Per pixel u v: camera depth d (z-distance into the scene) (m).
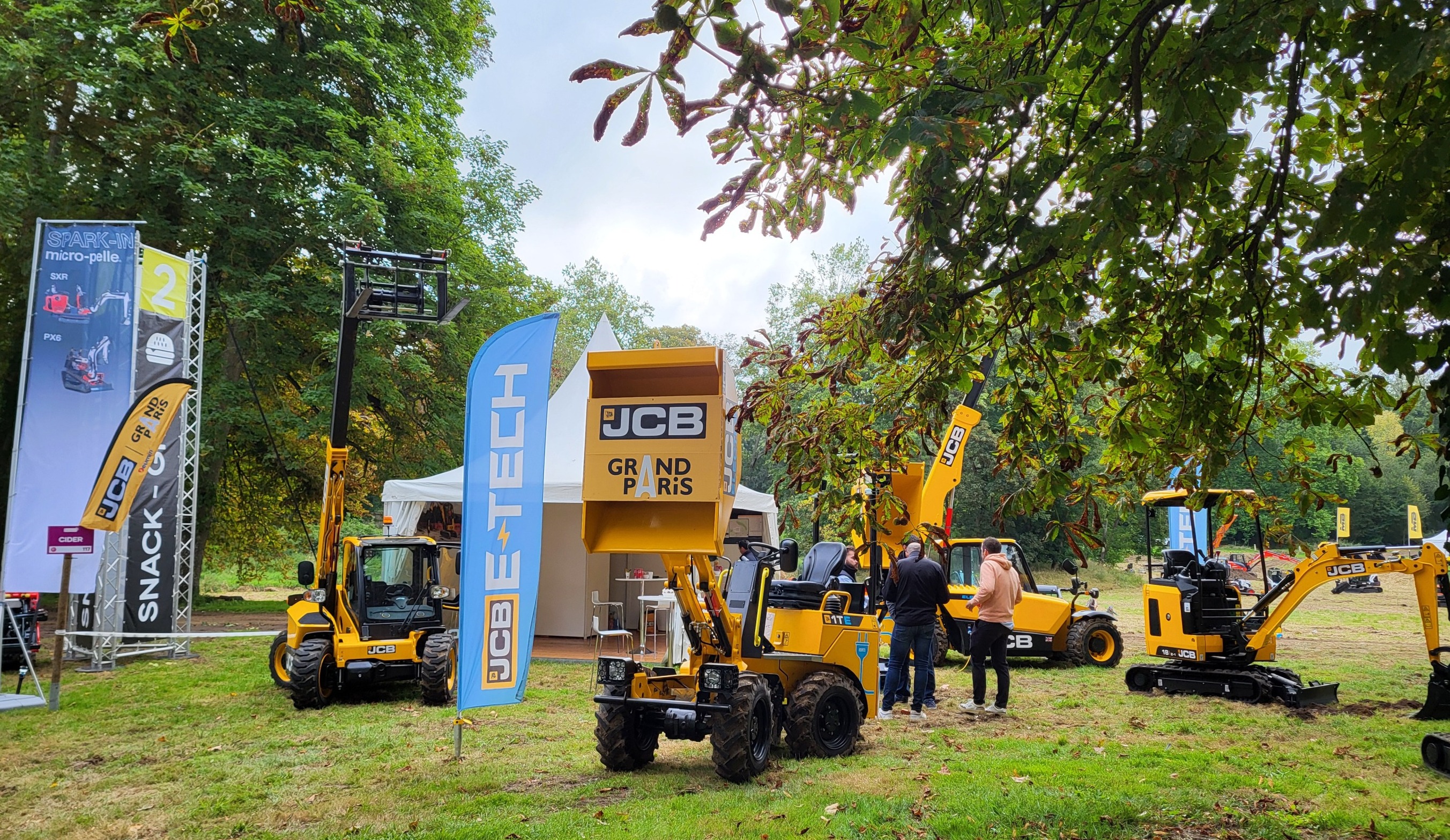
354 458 21.58
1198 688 10.08
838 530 4.68
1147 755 6.89
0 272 16.73
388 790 6.04
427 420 20.30
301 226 17.91
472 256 20.50
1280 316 4.01
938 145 2.83
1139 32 3.16
